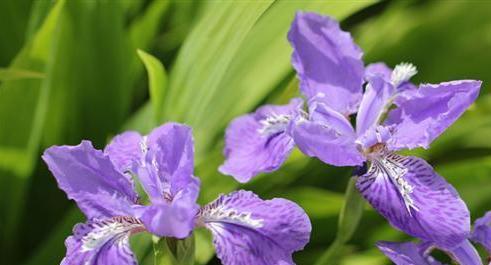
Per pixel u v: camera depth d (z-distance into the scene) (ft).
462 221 1.92
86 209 1.93
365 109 2.06
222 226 1.92
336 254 2.08
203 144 2.32
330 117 2.05
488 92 2.53
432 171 1.98
